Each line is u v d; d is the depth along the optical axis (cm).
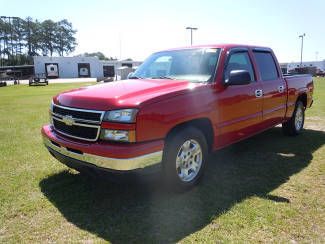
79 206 386
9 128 866
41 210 377
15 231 333
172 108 381
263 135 729
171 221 349
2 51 10831
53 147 421
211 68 465
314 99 1488
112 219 354
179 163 404
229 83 451
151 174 369
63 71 7456
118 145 352
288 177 471
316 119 942
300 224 338
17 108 1348
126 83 449
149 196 409
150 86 416
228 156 574
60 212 371
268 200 395
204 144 432
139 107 352
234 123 482
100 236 322
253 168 511
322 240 310
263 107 556
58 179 471
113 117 354
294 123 703
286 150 608
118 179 359
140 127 352
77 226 341
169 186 399
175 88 407
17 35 11212
